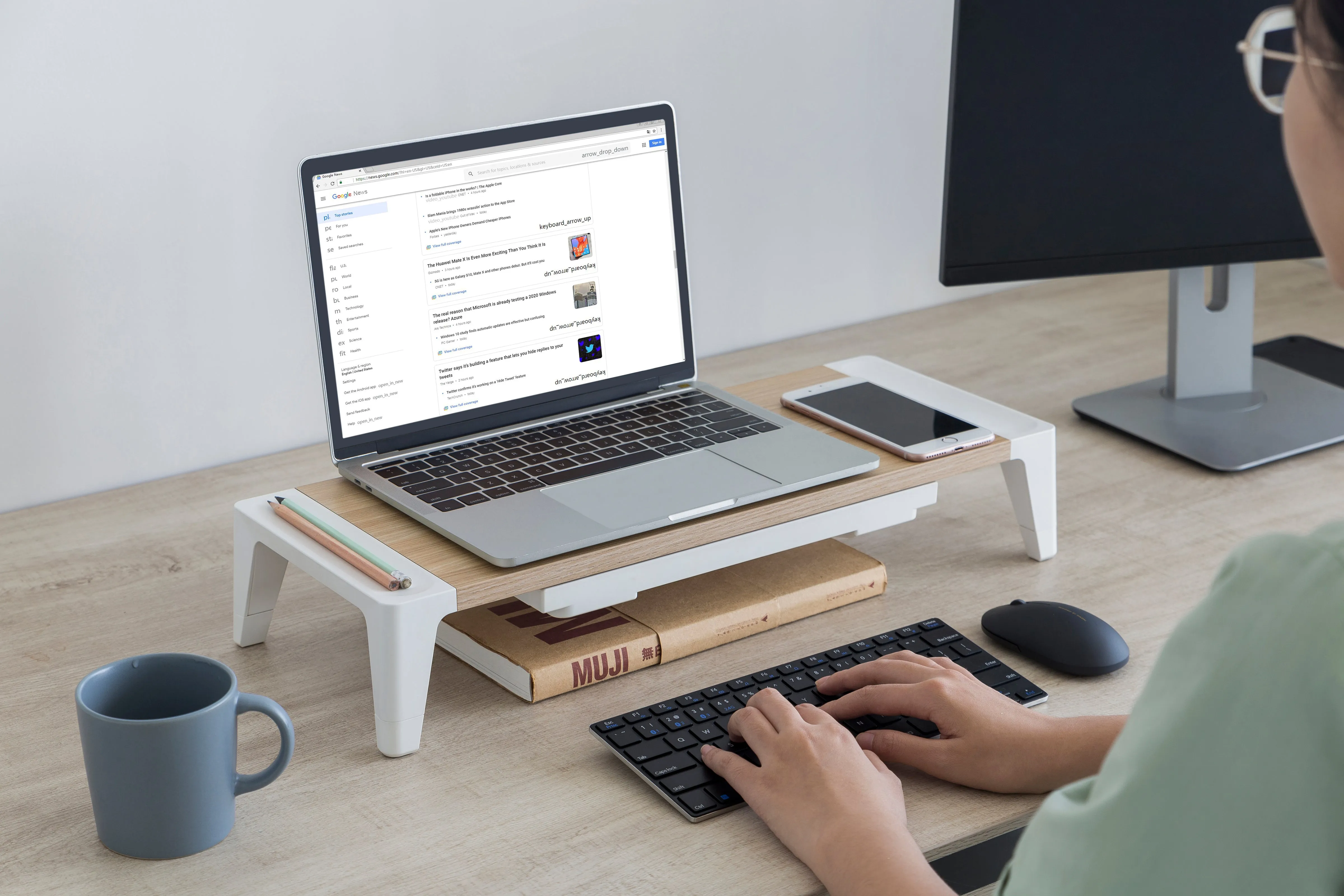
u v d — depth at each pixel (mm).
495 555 815
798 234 1689
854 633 963
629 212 1049
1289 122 424
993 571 1062
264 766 807
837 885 645
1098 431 1356
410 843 734
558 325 1026
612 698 882
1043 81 1190
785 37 1597
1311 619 406
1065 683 894
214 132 1273
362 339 943
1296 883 410
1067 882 451
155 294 1286
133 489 1302
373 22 1326
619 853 719
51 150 1198
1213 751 417
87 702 717
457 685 907
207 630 997
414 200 950
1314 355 1517
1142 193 1247
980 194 1220
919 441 1004
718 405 1068
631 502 889
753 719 772
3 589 1069
